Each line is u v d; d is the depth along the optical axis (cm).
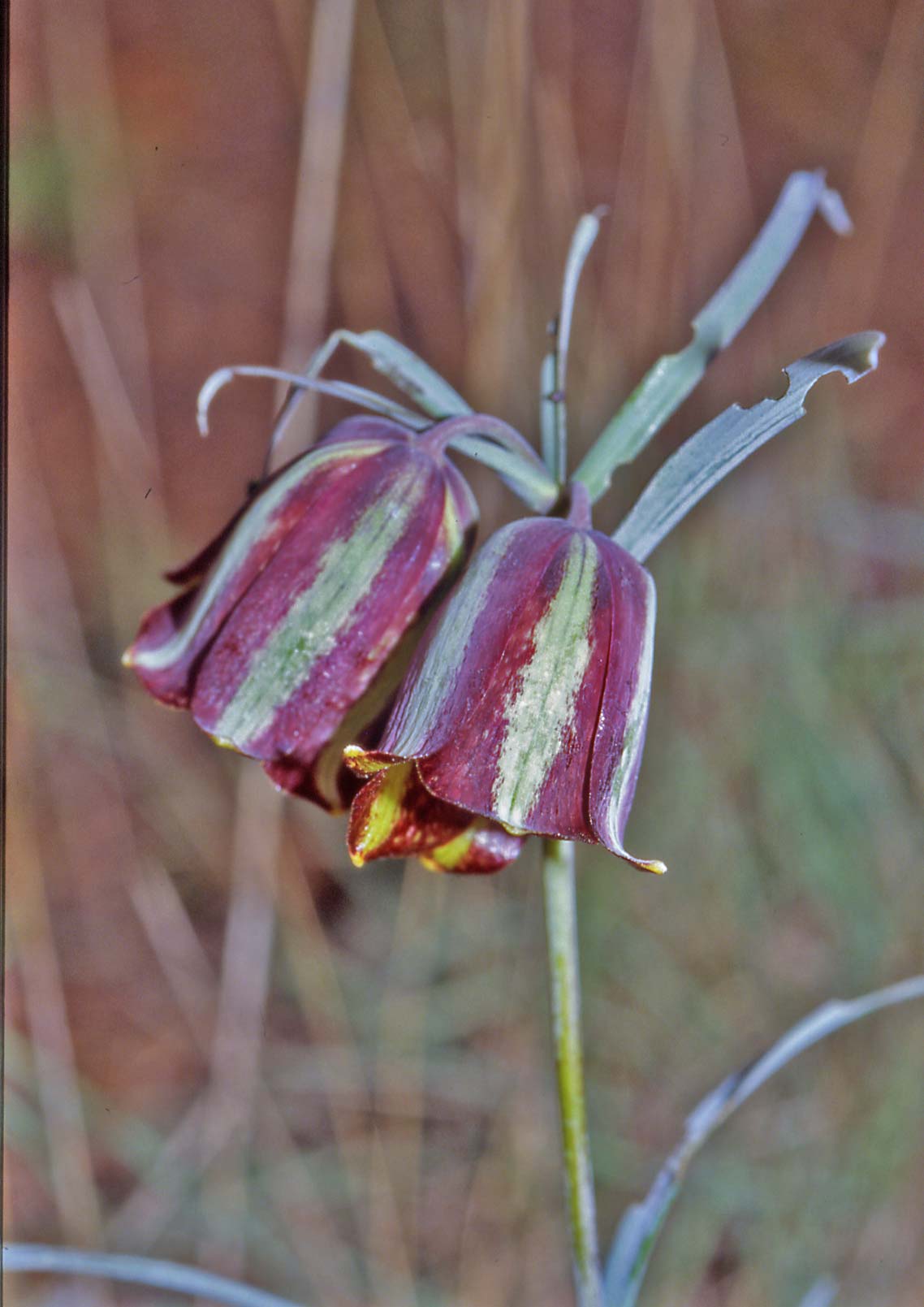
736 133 61
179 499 77
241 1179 50
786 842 50
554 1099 50
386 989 52
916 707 49
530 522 34
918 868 49
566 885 35
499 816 33
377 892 54
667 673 50
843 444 53
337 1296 48
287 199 90
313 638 35
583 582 34
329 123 47
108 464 54
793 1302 46
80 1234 48
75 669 57
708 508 50
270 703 35
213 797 57
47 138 68
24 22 68
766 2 81
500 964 51
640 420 36
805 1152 48
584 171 73
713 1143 49
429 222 63
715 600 50
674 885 50
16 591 57
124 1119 54
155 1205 50
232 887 50
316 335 50
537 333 49
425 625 35
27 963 50
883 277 70
